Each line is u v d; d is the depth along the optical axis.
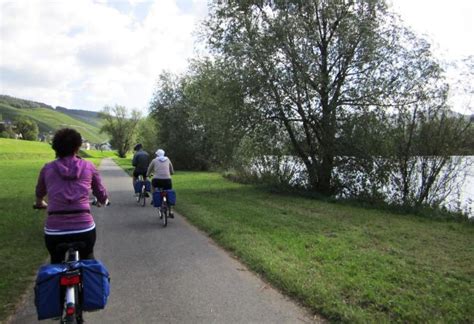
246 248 7.50
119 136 103.56
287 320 4.61
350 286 5.52
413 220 11.78
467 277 6.09
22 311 4.93
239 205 13.57
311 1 16.47
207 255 7.41
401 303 4.94
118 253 7.57
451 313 4.72
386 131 15.02
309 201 15.30
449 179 13.52
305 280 5.69
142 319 4.66
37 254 7.39
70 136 4.22
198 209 12.38
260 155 19.56
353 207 14.24
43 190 4.24
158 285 5.78
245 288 5.64
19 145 86.81
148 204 14.34
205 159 35.69
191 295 5.38
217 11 17.91
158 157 10.93
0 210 12.11
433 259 7.18
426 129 13.68
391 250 7.77
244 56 16.52
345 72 16.88
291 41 16.34
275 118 17.58
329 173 17.56
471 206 12.82
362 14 16.50
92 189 4.45
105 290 3.76
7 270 6.45
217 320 4.62
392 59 15.80
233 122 17.62
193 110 33.25
